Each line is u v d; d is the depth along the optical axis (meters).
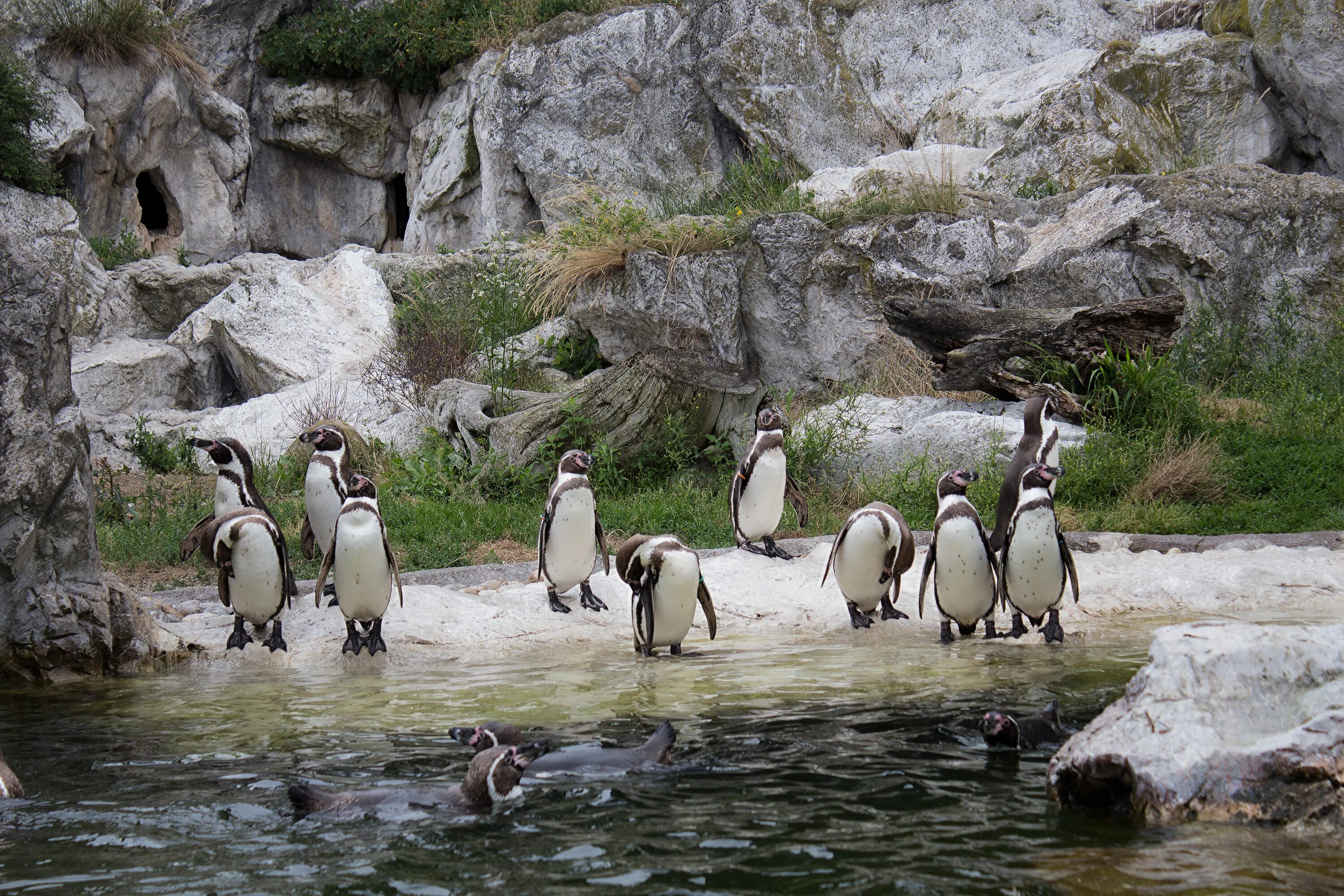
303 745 4.87
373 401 15.72
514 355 15.82
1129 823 3.49
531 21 22.17
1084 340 11.56
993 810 3.67
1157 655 3.88
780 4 19.81
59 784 4.30
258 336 17.42
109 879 3.22
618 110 20.67
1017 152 16.03
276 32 24.27
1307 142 16.30
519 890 3.05
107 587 7.09
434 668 6.69
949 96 17.98
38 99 18.72
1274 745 3.49
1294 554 8.56
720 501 11.03
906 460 11.34
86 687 6.52
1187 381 12.44
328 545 8.63
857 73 19.50
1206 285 13.34
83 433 7.27
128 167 21.80
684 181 20.48
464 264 18.94
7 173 18.14
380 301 18.23
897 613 7.73
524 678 6.27
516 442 11.89
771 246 14.27
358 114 24.05
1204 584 7.99
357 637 7.15
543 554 7.78
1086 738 3.75
